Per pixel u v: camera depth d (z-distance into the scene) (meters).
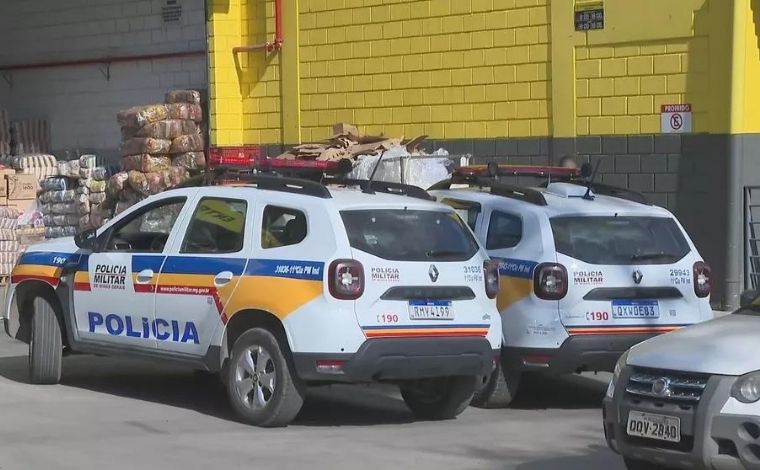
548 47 31.38
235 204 19.50
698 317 20.59
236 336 19.05
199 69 39.88
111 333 20.91
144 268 20.33
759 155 28.59
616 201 21.47
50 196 39.28
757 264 28.44
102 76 42.69
